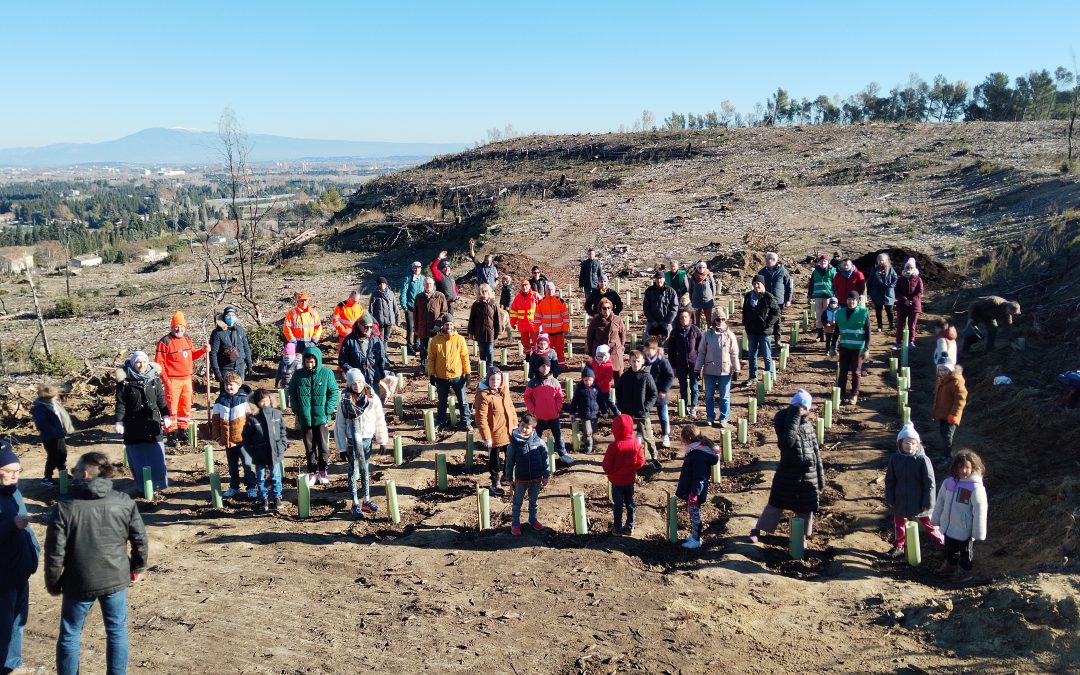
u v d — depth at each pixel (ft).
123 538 19.56
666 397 38.58
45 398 34.14
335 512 32.53
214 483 32.81
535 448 29.30
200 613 23.84
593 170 183.21
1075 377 37.29
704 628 22.84
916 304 53.72
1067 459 33.35
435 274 57.67
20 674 20.74
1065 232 69.62
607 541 29.32
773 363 48.98
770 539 29.66
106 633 21.24
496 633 22.63
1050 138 141.79
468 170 217.15
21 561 20.27
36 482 35.32
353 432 31.17
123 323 97.19
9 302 118.83
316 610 24.02
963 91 279.49
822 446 38.63
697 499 28.32
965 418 41.27
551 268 97.86
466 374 42.11
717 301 73.41
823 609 24.14
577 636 22.48
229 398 33.37
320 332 47.26
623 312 71.46
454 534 29.99
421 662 21.11
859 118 302.86
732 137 197.67
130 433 33.47
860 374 45.39
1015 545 27.22
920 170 125.90
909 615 23.20
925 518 28.09
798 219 107.14
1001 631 21.29
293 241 161.07
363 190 230.89
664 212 125.39
